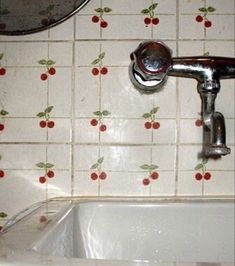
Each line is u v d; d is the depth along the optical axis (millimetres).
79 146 615
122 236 570
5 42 614
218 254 566
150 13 618
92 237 566
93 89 616
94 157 615
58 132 615
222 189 618
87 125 615
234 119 619
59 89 616
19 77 613
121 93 615
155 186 615
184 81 616
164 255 565
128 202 581
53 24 611
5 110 612
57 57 617
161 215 573
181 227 572
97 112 616
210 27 619
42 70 616
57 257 296
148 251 567
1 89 612
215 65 571
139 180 615
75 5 611
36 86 615
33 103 614
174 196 615
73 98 615
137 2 618
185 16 619
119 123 615
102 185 614
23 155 612
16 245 334
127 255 565
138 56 561
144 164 615
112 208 575
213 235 570
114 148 615
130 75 614
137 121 616
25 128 613
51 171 613
